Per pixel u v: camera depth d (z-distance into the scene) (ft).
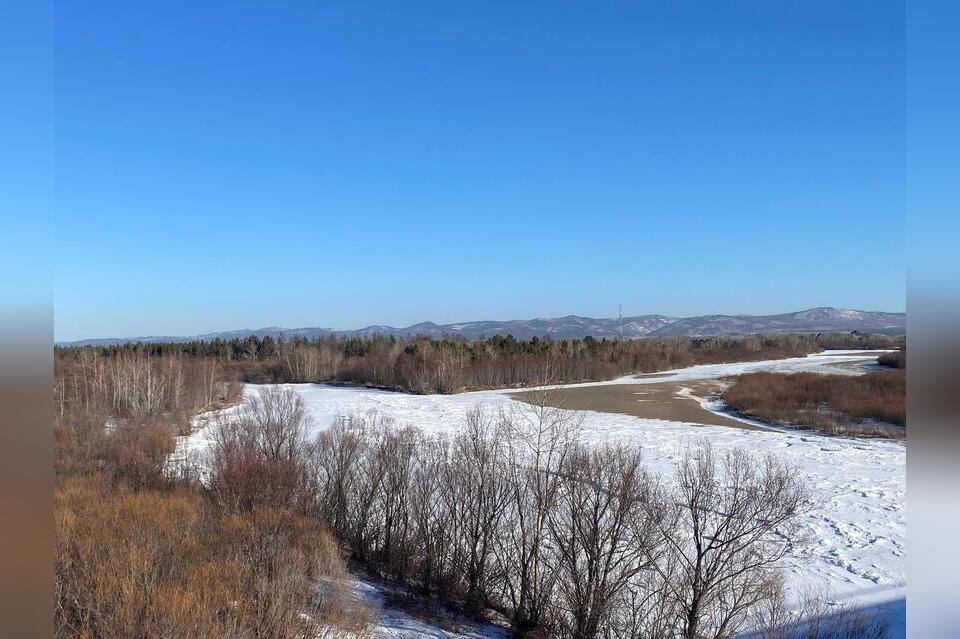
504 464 51.70
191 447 91.56
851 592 45.11
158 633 29.07
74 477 60.29
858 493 70.44
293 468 61.05
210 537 44.75
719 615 38.37
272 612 32.91
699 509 42.14
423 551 50.65
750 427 120.47
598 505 40.86
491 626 44.75
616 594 39.58
